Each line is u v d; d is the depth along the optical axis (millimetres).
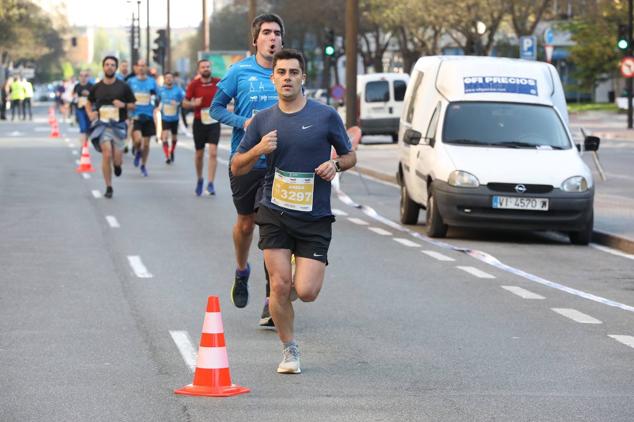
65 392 16281
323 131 17234
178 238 33906
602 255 32562
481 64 38125
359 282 26547
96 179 55000
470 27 137250
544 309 23344
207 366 16250
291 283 17406
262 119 17359
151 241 33219
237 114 21406
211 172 47125
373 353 19031
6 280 26297
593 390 16656
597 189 50625
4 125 123062
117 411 15281
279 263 17297
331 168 17031
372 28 182500
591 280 27750
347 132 17922
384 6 159000
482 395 16297
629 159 71250
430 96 38219
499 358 18734
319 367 17984
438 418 15031
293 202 17188
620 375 17641
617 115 141000
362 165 67312
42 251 31141
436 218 34906
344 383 16938
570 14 179875
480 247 33562
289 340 17594
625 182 54125
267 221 17312
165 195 47250
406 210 38781
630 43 105375
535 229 34062
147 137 57625
